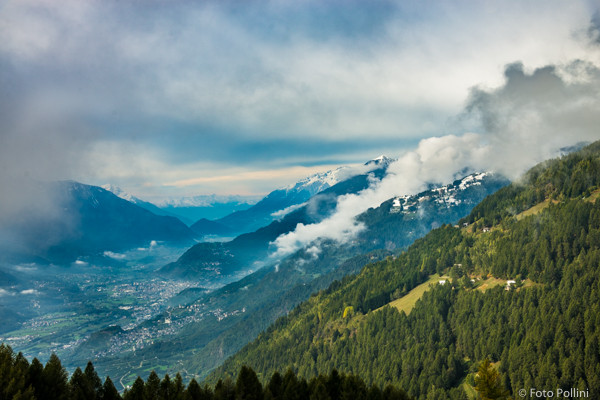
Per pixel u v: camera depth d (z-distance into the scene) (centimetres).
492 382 13462
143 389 13162
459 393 18525
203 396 13088
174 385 13175
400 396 12925
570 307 19138
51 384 11819
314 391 12862
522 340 19225
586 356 16950
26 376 11525
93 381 12888
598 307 18562
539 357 17888
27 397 10775
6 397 10825
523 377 17600
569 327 18412
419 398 19338
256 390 13062
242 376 13138
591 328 17862
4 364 11469
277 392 13475
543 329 18912
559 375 17150
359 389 13262
